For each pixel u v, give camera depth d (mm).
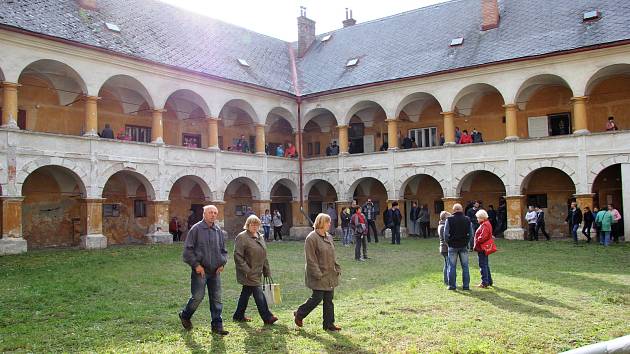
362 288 14188
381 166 33969
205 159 31281
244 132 38344
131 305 12289
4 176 22562
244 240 10070
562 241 26766
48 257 20938
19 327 10148
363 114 38719
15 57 23281
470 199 34812
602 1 29250
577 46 27312
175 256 21984
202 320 10555
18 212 22938
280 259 21453
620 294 12430
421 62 32875
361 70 35281
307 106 36750
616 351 5230
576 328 9445
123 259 20891
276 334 9359
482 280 13922
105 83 29484
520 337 8891
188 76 30391
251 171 33875
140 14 31594
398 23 37906
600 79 29297
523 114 33031
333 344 8688
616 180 30000
